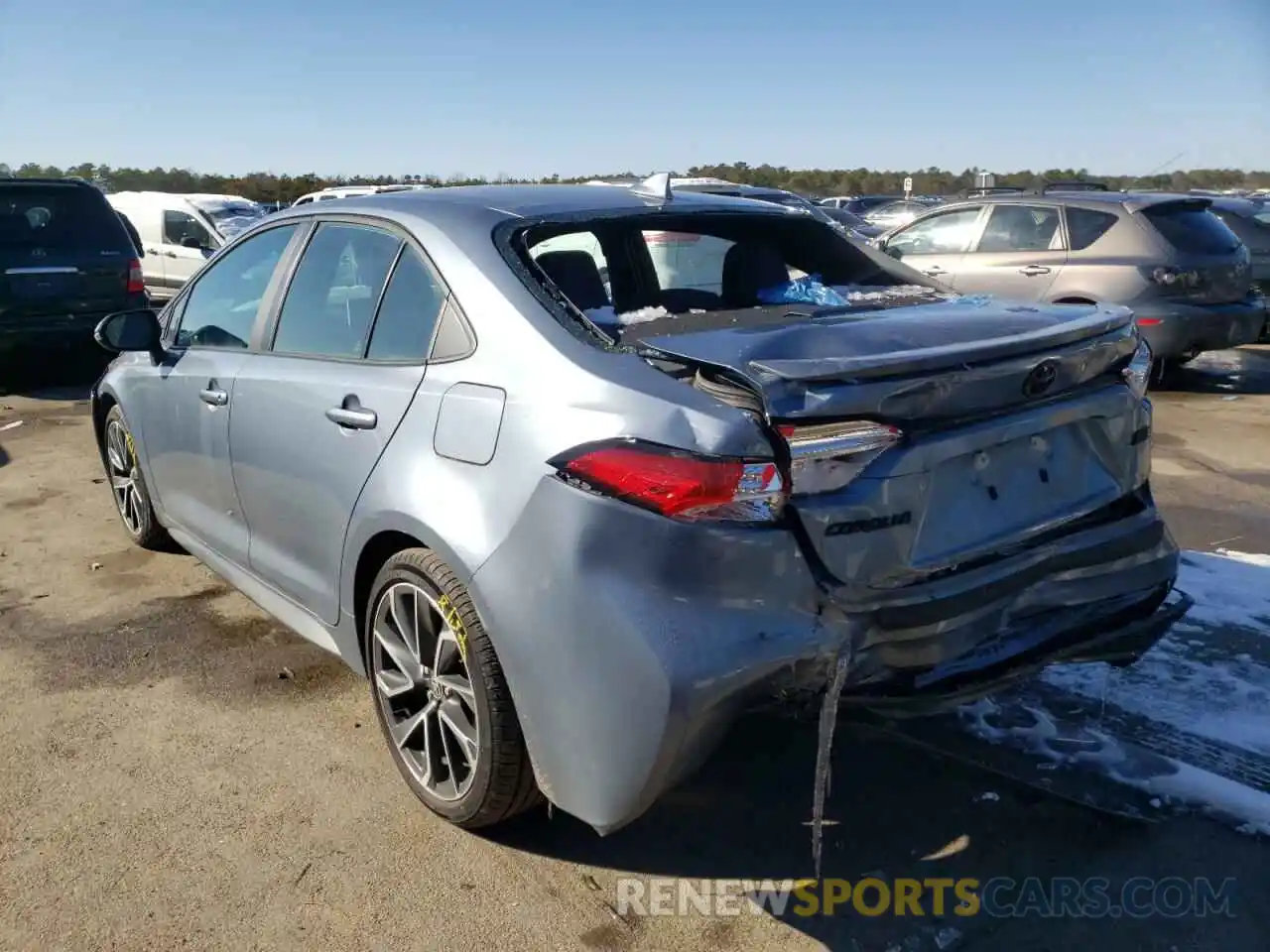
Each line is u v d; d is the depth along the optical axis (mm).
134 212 15938
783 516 2398
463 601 2768
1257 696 3660
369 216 3496
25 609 4613
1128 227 8742
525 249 3088
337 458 3246
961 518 2668
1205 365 10336
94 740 3551
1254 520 5590
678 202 3639
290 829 3064
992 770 3266
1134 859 2859
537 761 2637
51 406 8992
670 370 2557
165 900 2771
